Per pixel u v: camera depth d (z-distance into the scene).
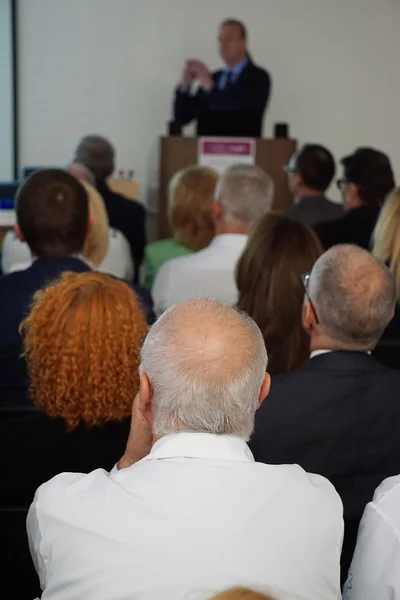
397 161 7.72
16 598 1.89
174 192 3.67
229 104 6.47
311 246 2.41
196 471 1.28
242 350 1.32
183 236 3.70
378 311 1.90
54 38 7.25
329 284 1.91
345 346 1.93
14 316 2.32
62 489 1.33
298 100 7.54
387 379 1.87
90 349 1.83
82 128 7.40
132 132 7.44
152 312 2.66
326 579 1.26
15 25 7.17
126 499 1.27
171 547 1.21
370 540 1.45
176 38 7.32
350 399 1.84
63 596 1.24
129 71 7.35
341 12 7.43
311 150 4.32
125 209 4.76
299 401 1.83
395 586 1.42
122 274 4.04
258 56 7.43
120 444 1.89
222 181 3.24
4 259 3.94
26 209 2.53
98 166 4.68
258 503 1.26
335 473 1.83
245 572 1.20
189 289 3.22
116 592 1.19
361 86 7.56
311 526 1.27
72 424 1.86
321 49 7.47
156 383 1.33
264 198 3.25
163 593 1.18
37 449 1.87
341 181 3.93
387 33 7.49
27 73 7.27
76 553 1.24
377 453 1.83
